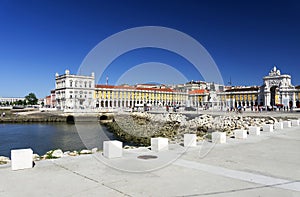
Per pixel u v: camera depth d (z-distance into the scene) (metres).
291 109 49.38
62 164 7.44
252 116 30.58
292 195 5.00
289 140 12.51
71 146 21.78
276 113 38.00
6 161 9.87
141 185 5.59
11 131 34.31
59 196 4.95
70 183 5.73
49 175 6.36
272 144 11.29
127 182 5.80
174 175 6.36
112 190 5.27
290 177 6.20
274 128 18.33
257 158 8.31
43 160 7.96
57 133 31.39
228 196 4.94
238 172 6.63
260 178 6.11
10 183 5.74
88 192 5.16
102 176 6.27
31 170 6.84
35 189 5.34
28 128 38.44
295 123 20.86
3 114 55.19
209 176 6.27
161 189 5.32
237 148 10.22
